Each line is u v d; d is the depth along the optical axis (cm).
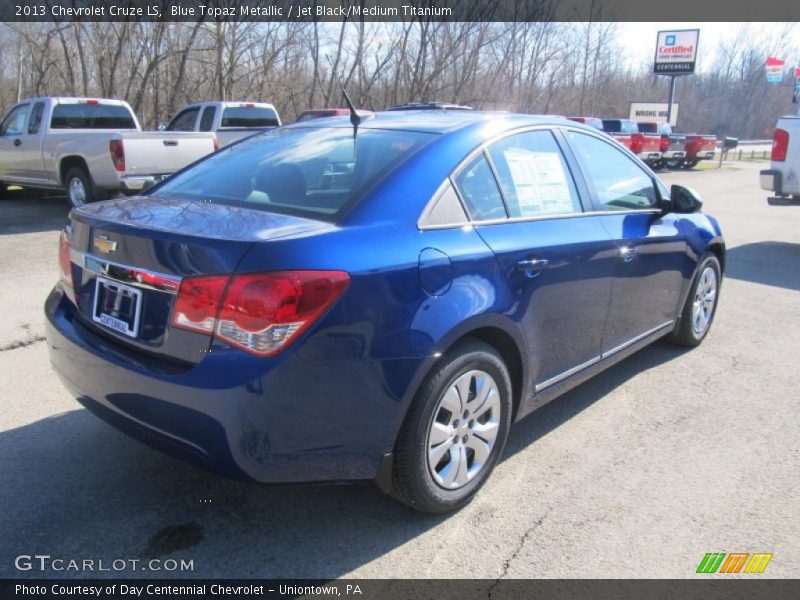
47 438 349
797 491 321
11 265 711
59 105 1134
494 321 289
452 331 268
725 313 622
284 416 233
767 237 1061
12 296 596
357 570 259
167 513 290
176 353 241
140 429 252
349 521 289
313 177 303
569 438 371
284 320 227
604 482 326
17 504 291
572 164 373
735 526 292
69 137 1044
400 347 254
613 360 403
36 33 2191
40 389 407
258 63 2364
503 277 297
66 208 1150
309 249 239
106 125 1202
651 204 441
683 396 430
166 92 2295
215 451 234
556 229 338
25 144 1134
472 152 312
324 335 235
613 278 376
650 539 282
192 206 291
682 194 432
